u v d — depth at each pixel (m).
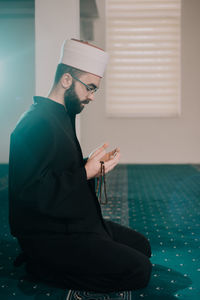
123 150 7.43
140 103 7.41
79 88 1.80
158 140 7.37
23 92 7.33
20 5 6.64
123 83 7.40
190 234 2.95
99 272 1.77
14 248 2.65
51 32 3.26
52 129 1.69
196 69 7.17
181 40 7.13
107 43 7.31
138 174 6.11
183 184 5.23
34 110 1.75
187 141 7.34
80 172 1.68
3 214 3.67
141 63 7.32
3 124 7.43
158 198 4.33
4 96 7.36
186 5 7.05
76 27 3.38
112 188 4.93
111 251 1.76
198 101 7.24
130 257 1.77
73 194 1.68
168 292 1.90
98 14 6.88
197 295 1.87
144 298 1.83
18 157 1.67
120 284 1.81
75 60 1.76
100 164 1.74
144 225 3.21
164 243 2.72
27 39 7.20
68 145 1.75
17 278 2.09
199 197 4.38
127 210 3.75
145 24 7.22
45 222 1.75
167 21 7.18
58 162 1.73
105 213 3.63
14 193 1.67
